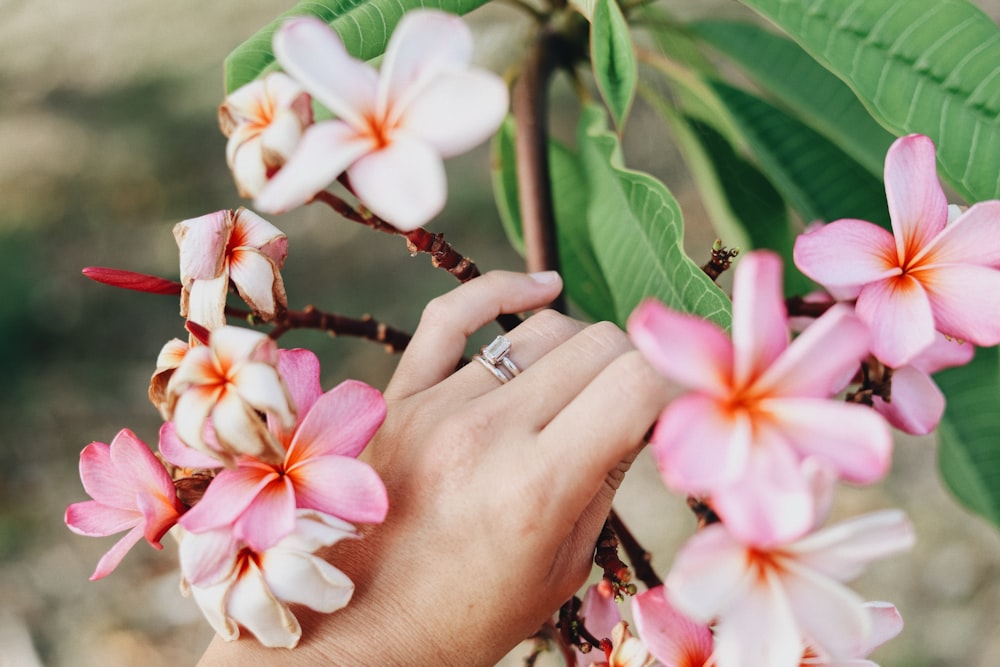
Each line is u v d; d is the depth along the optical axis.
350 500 0.41
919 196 0.42
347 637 0.45
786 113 0.60
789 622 0.35
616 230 0.54
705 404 0.35
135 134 1.98
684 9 1.47
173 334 1.69
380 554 0.46
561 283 0.54
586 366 0.47
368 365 1.57
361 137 0.38
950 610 1.24
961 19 0.46
